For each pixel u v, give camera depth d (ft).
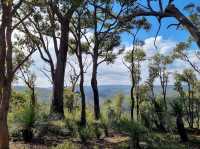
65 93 140.15
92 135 79.97
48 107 116.98
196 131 108.06
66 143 66.13
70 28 116.67
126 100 135.64
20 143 68.03
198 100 157.38
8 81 53.62
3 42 53.11
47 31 109.29
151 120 100.22
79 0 59.16
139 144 75.10
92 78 121.70
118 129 79.82
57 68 109.09
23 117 71.20
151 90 154.51
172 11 52.65
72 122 87.56
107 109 110.42
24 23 108.88
